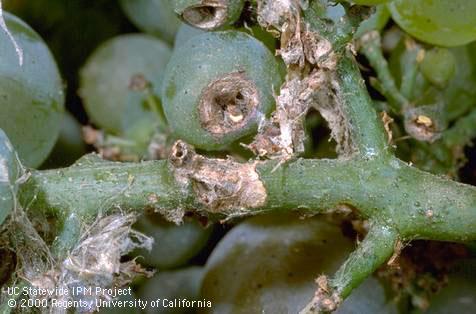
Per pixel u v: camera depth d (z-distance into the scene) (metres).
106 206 0.17
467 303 0.19
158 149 0.20
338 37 0.16
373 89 0.20
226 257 0.19
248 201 0.16
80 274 0.16
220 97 0.17
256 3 0.17
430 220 0.16
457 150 0.20
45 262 0.16
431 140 0.19
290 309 0.18
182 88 0.17
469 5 0.18
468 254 0.19
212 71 0.17
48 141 0.19
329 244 0.19
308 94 0.16
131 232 0.17
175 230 0.20
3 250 0.17
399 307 0.19
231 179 0.16
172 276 0.21
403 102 0.19
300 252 0.19
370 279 0.19
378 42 0.19
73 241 0.16
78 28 0.23
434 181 0.17
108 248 0.16
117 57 0.22
